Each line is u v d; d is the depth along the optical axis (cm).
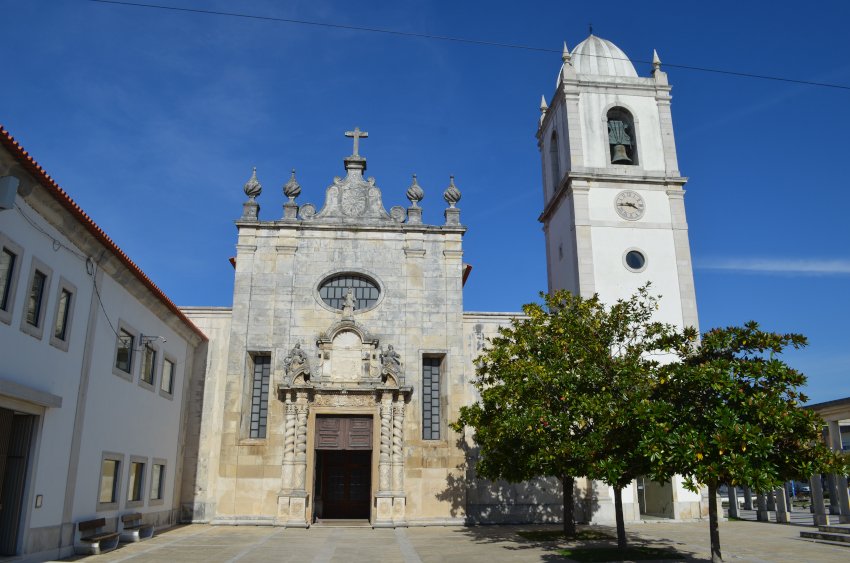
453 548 1920
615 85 3259
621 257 3009
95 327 1806
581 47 3478
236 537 2172
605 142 3169
